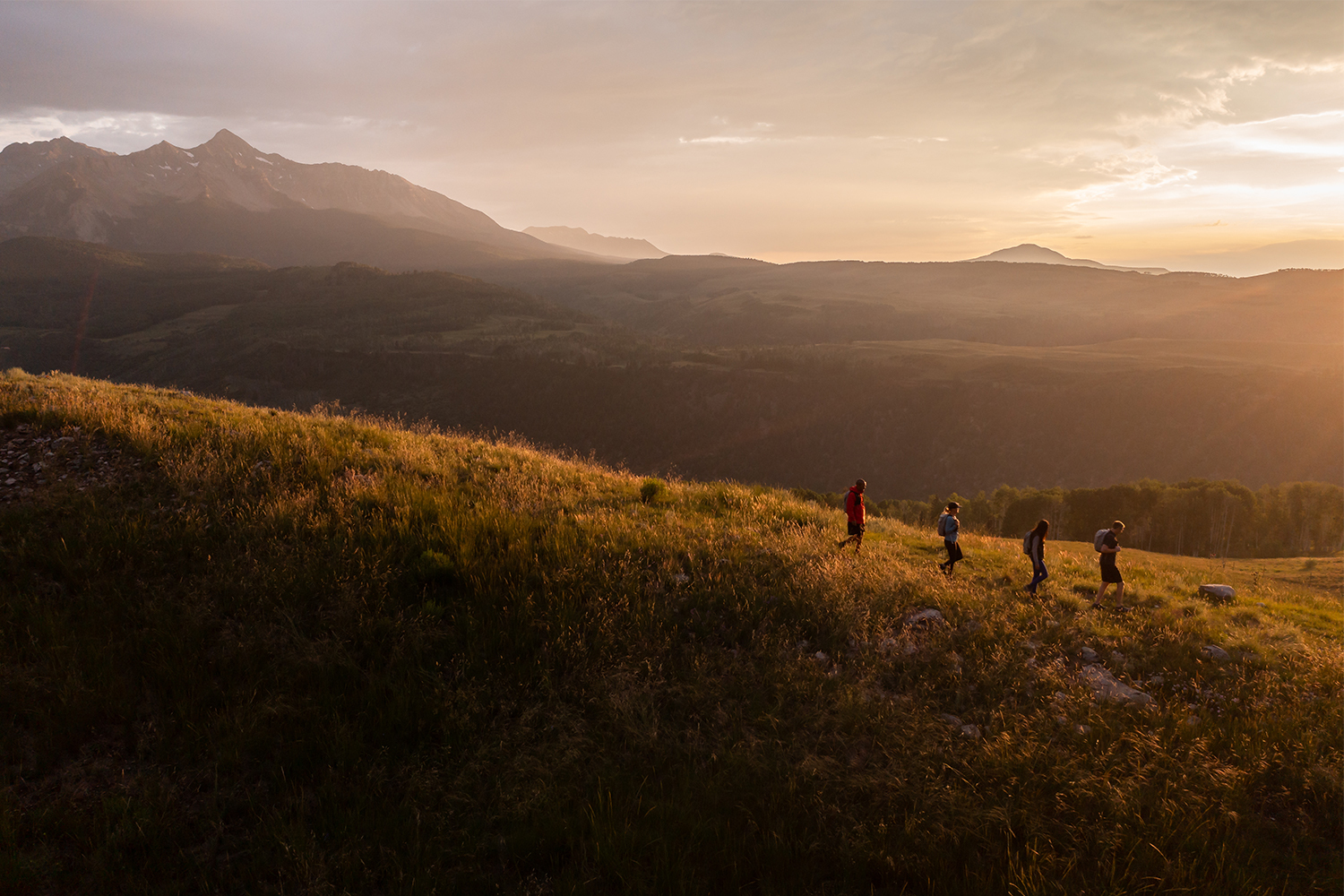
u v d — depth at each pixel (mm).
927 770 5031
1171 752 5574
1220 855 4473
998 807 4648
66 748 4637
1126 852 4492
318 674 5492
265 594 6223
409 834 4246
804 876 4141
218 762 4602
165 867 3938
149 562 6543
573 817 4473
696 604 7207
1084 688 6465
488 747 4973
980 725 5816
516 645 6055
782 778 4914
